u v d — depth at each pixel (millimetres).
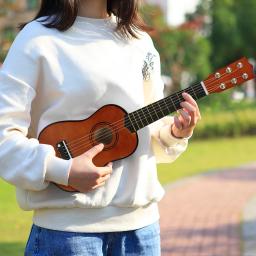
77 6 2691
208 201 10578
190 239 7785
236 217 9148
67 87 2643
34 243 2725
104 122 2697
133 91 2732
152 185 2791
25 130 2670
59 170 2559
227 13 31469
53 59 2656
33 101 2725
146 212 2787
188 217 9234
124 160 2725
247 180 13086
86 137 2682
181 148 2916
